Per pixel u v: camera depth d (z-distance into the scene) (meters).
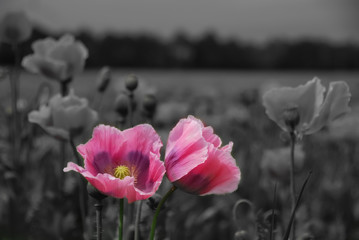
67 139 1.47
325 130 2.28
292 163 1.25
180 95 4.40
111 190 1.04
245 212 1.92
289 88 1.26
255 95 2.93
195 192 1.08
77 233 1.71
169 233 1.55
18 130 1.88
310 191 2.13
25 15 1.85
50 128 1.46
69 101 1.48
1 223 1.81
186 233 1.82
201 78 10.21
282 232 1.59
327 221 2.08
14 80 1.87
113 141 1.09
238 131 2.59
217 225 1.92
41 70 1.68
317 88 1.26
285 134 1.31
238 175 1.06
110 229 1.46
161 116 2.71
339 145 2.40
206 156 1.05
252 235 1.73
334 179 2.32
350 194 2.10
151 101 1.55
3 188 1.88
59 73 1.68
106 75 1.71
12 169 1.83
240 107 3.09
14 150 1.87
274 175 1.73
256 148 2.33
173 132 1.09
